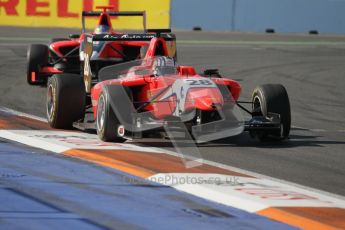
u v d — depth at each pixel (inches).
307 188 1099.9
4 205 934.4
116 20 3875.5
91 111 1713.8
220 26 4338.1
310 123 1791.3
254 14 4362.7
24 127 1541.6
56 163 1189.7
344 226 894.4
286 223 900.0
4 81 2340.1
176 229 861.2
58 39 2311.8
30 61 2258.9
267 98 1416.1
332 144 1491.1
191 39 3786.9
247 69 2810.0
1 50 3073.3
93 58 1822.1
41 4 3914.9
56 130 1517.0
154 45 1494.8
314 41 3976.4
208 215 920.3
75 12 3900.1
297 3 4402.1
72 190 1020.5
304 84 2511.1
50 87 1546.5
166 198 992.9
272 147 1418.6
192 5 4271.7
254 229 870.4
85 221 879.1
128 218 897.5
